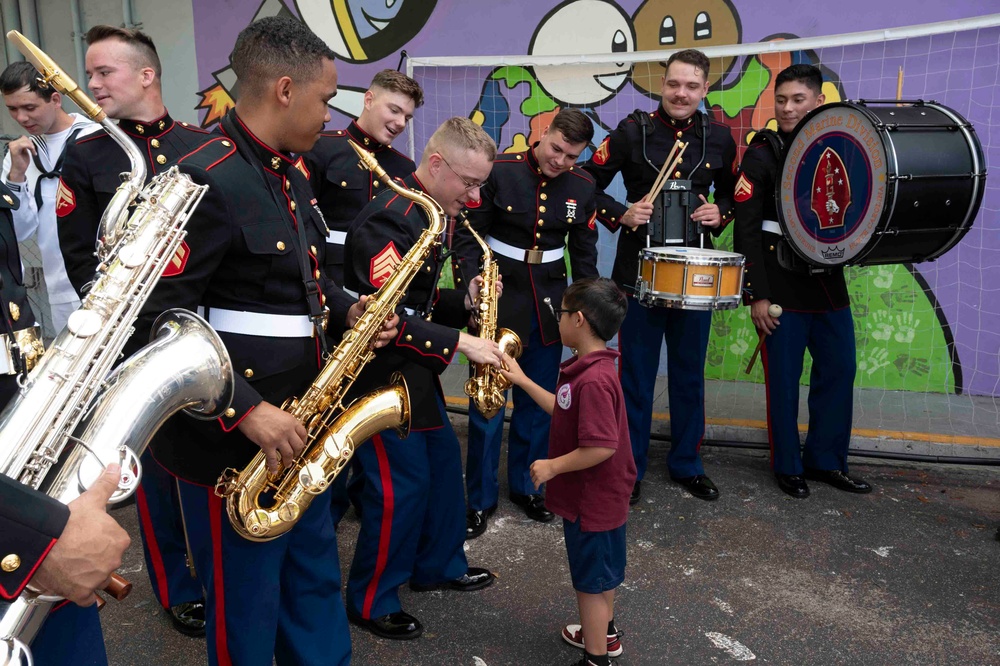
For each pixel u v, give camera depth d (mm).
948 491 3824
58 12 5863
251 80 1824
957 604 2865
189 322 1609
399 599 2891
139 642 2617
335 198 3516
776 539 3342
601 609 2412
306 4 5367
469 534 3357
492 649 2611
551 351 3564
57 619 1566
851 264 3402
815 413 3854
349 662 2158
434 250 2557
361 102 5434
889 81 4609
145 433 1475
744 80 4836
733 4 4738
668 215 3715
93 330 1499
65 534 1197
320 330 1956
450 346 2381
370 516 2588
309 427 2043
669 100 3674
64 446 1419
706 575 3055
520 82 5156
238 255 1813
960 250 4746
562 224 3484
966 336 4828
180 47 5625
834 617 2783
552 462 2373
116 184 2643
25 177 3461
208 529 1892
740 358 5168
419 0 5195
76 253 2658
